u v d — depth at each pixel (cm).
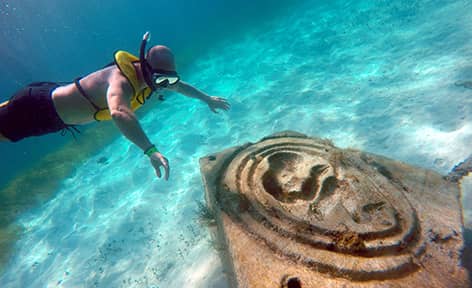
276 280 194
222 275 380
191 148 764
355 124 559
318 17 1589
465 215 297
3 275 621
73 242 628
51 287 535
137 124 216
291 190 281
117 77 230
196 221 521
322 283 186
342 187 267
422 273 184
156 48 236
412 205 238
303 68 977
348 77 774
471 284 176
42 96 245
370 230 213
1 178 1202
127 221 612
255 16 2559
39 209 824
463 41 664
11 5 3572
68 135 1337
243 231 241
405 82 621
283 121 689
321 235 220
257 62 1277
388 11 1125
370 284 181
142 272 484
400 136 471
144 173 759
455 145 398
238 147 364
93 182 839
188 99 1163
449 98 498
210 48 2042
